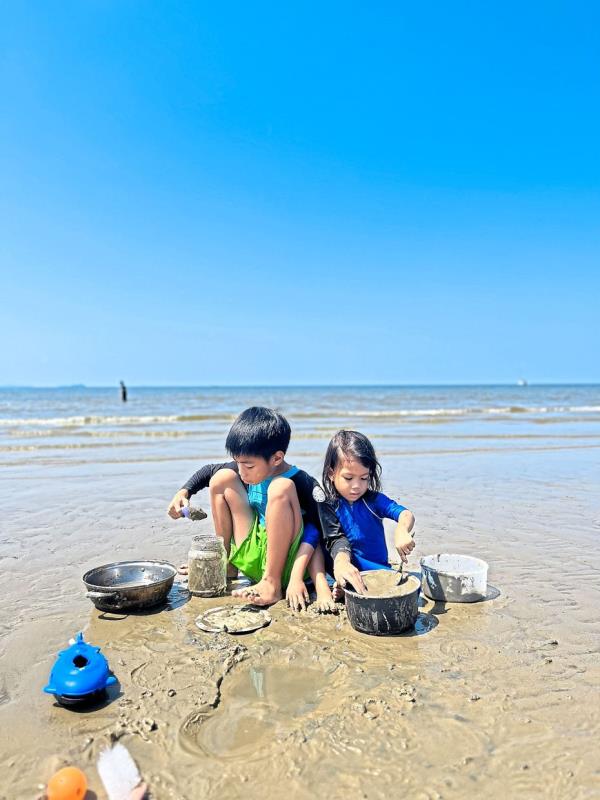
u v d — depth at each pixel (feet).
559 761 6.16
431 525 16.38
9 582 11.80
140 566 11.22
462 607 10.44
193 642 8.95
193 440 41.32
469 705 7.20
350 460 10.53
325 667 8.23
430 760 6.18
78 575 12.28
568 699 7.36
